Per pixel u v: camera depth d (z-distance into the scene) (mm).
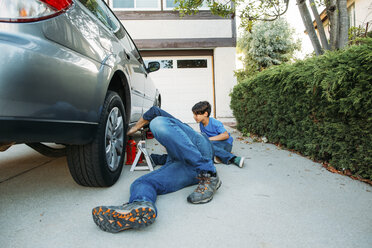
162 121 1605
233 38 7371
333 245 1110
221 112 7371
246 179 2020
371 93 1688
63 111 1266
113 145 1870
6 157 2924
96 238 1179
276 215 1396
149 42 7188
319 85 2102
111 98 1776
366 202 1549
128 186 1860
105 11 2309
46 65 1153
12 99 1043
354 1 7934
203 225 1293
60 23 1292
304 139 2670
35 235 1205
